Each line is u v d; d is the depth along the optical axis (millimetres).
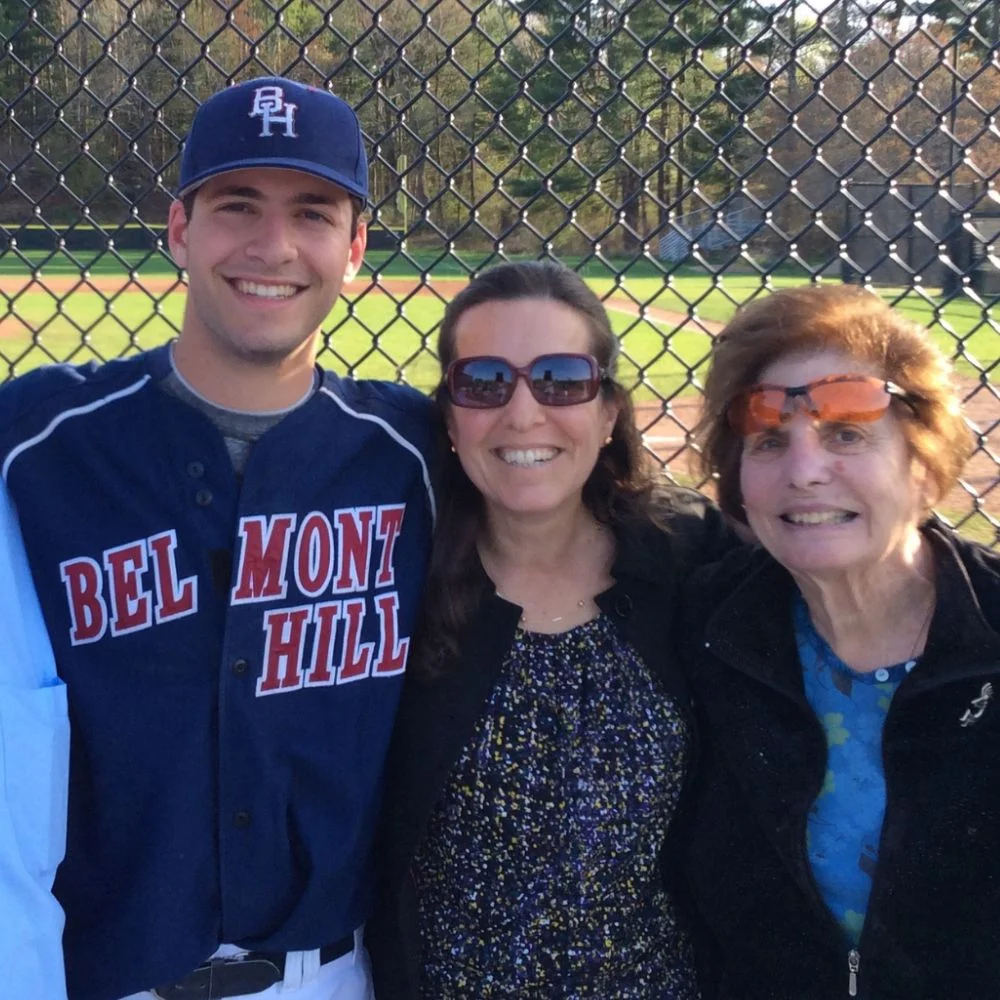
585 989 1809
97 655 1707
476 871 1811
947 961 1597
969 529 3092
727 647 1773
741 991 1804
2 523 1674
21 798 1548
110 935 1705
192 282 1786
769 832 1712
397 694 1854
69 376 1810
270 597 1764
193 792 1692
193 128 1816
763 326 1697
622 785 1813
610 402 1980
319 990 1828
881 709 1682
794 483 1608
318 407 1854
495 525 1964
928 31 2428
